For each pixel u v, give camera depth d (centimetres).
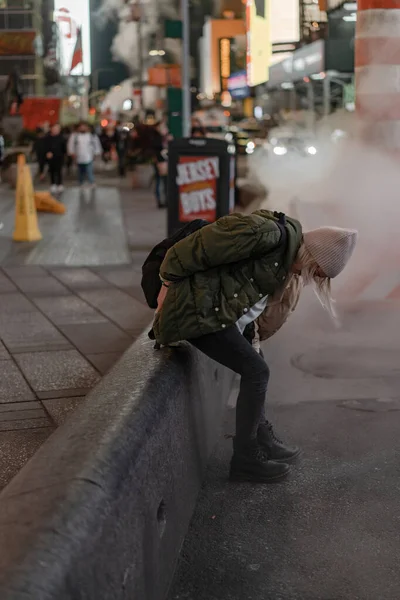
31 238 1370
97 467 252
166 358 388
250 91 6856
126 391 334
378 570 343
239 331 394
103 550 230
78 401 514
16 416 483
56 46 9750
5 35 8831
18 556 196
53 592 191
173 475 342
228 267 372
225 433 502
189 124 1997
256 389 402
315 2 4428
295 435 498
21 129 4947
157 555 301
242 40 8606
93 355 630
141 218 1712
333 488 423
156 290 390
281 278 378
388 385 586
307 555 356
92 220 1689
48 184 2822
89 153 2606
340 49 3272
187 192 1048
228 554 358
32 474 248
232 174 1070
